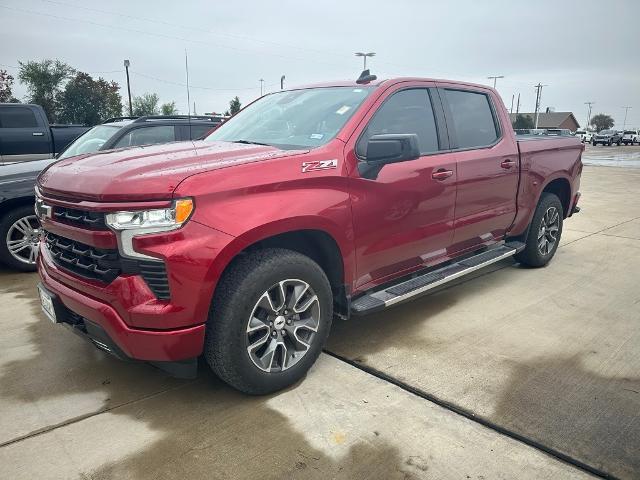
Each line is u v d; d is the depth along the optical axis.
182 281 2.51
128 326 2.57
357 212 3.23
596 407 2.87
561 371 3.28
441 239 3.99
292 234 3.09
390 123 3.60
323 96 3.84
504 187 4.57
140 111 54.06
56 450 2.51
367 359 3.45
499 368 3.32
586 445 2.53
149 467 2.40
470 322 4.09
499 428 2.67
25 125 9.88
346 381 3.15
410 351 3.57
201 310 2.59
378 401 2.93
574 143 5.67
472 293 4.80
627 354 3.53
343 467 2.39
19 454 2.48
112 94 47.00
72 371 3.31
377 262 3.49
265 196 2.78
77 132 10.45
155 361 2.67
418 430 2.66
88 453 2.49
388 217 3.45
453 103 4.22
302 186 2.94
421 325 4.03
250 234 2.68
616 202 10.94
